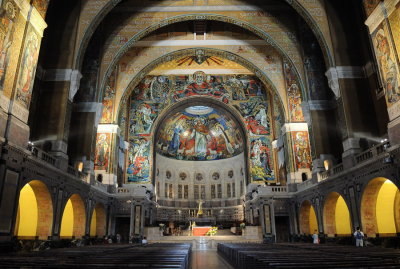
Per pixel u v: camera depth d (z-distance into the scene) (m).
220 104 33.62
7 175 11.48
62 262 5.67
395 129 12.73
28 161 13.03
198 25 27.17
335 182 18.38
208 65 32.31
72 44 18.98
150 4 24.62
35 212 15.78
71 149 22.22
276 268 4.52
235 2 24.31
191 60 31.91
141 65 27.86
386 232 15.40
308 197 22.92
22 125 12.46
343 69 18.58
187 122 42.00
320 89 23.22
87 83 23.56
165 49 27.98
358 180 15.80
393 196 15.68
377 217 15.62
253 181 31.27
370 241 14.82
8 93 11.77
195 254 18.70
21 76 12.50
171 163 42.81
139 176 31.03
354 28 19.25
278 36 24.11
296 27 24.25
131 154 31.58
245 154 33.66
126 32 24.33
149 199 29.50
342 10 19.67
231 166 42.25
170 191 42.25
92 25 19.52
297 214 25.34
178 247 13.40
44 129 17.39
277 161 31.41
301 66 23.72
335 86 18.44
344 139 17.73
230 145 42.03
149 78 32.97
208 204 42.84
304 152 26.00
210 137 43.78
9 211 11.56
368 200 15.43
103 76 23.75
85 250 10.69
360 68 18.58
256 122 32.56
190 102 33.72
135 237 25.34
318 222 20.97
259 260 5.84
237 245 14.61
